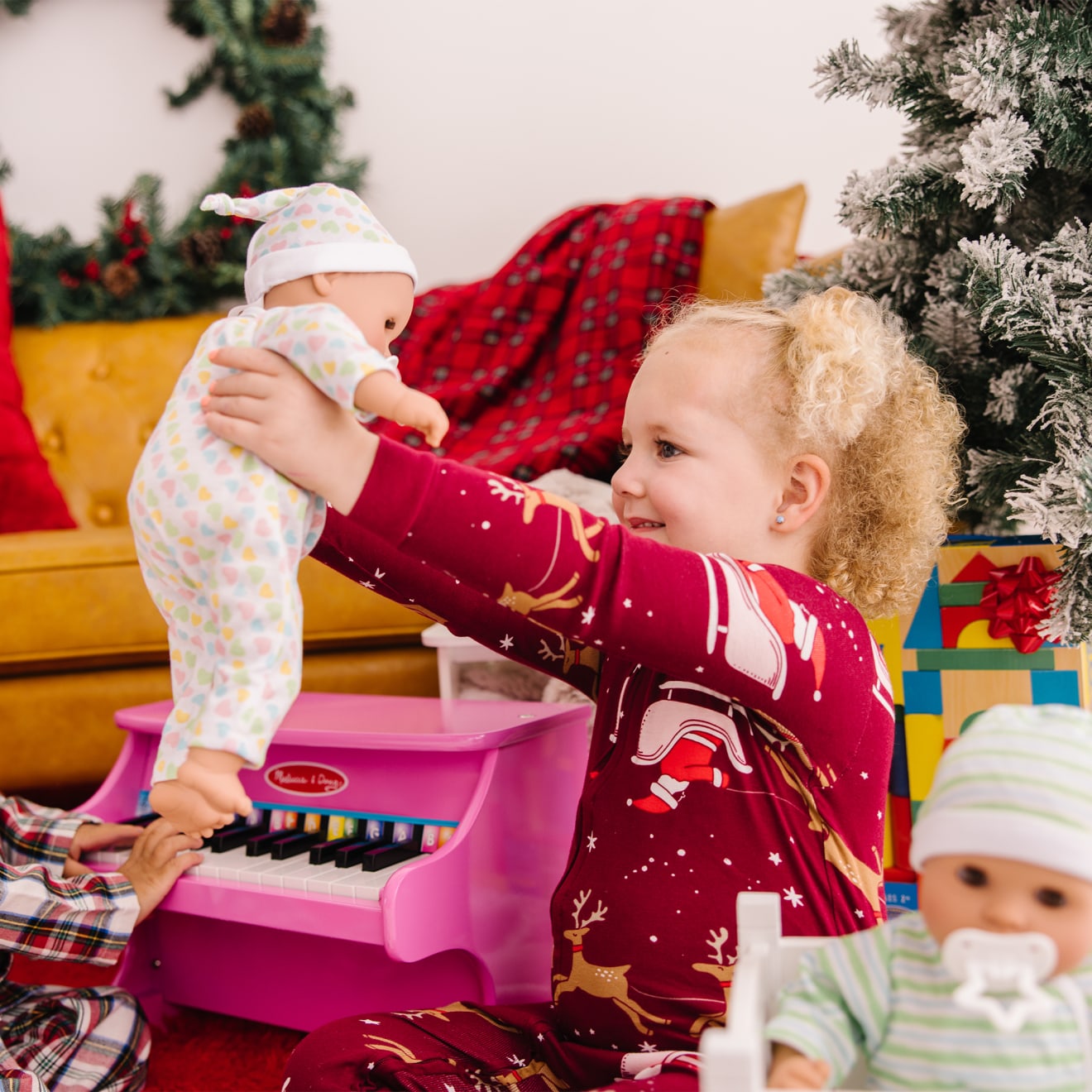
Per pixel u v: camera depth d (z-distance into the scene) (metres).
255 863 1.08
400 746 1.07
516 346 2.20
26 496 2.29
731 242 2.05
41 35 2.82
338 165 2.70
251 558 0.63
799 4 2.50
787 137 2.53
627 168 2.65
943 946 0.52
